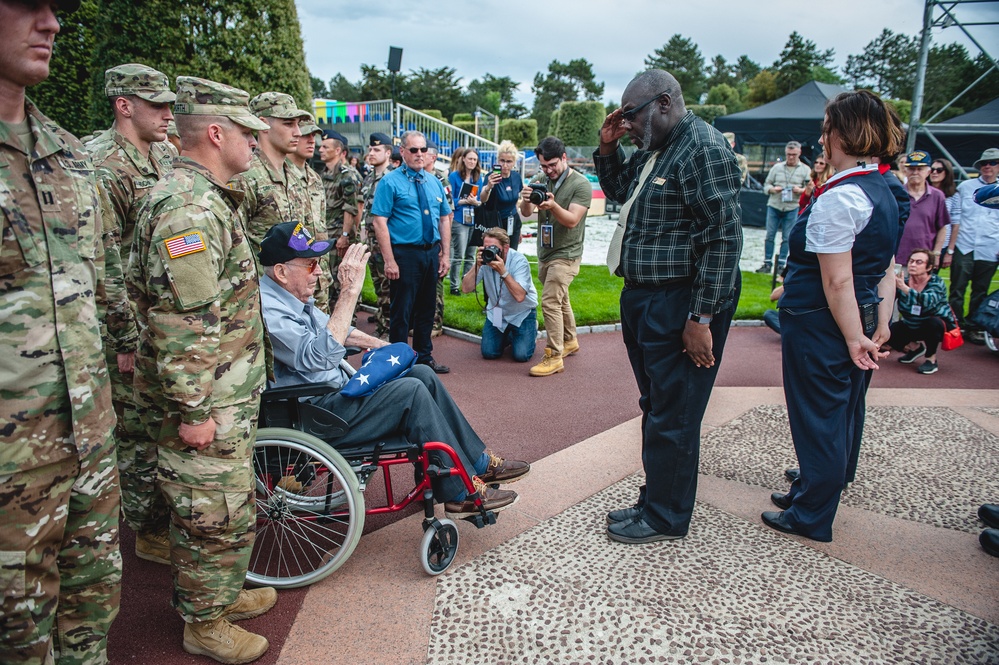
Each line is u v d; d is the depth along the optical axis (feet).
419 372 9.86
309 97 23.50
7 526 5.24
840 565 9.39
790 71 247.29
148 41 19.84
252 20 20.95
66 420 5.57
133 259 7.22
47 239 5.32
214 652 7.55
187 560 7.34
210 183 7.20
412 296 17.37
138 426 8.72
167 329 6.68
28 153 5.24
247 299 7.54
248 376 7.55
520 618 8.22
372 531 10.34
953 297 23.56
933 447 13.71
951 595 8.71
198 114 7.20
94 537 6.09
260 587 8.80
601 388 17.44
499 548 9.76
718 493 11.60
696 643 7.77
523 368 19.15
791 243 9.85
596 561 9.42
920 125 31.35
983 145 47.14
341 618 8.27
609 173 10.16
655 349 9.18
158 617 8.39
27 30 4.87
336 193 22.59
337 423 8.77
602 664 7.45
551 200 16.98
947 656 7.57
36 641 5.53
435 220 17.44
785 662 7.48
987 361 21.03
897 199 10.44
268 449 8.72
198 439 6.93
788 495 10.81
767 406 16.06
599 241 50.62
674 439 9.43
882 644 7.77
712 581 8.96
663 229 8.82
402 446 8.91
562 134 122.31
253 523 7.67
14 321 5.12
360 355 20.10
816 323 9.45
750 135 66.44
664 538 9.95
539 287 29.25
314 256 9.10
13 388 5.16
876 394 17.24
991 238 22.30
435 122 63.52
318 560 9.46
